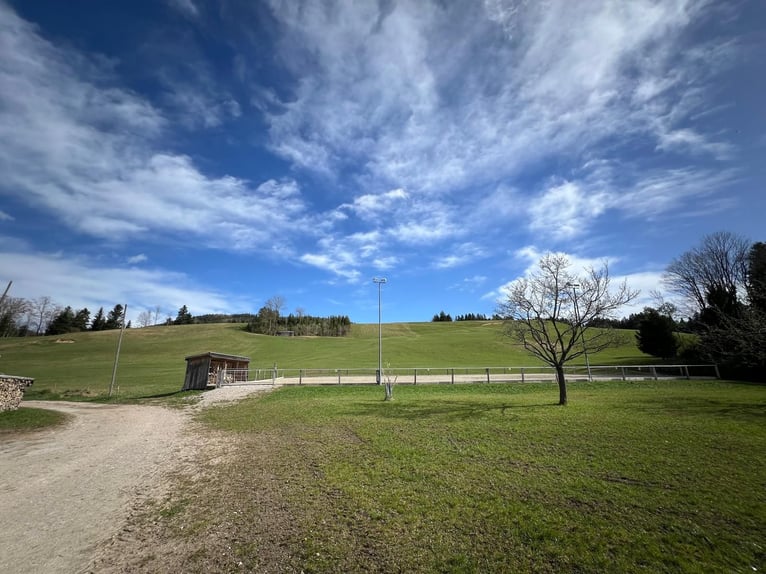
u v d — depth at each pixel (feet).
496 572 17.38
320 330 398.62
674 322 161.99
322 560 18.88
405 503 25.40
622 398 74.08
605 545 19.39
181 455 42.06
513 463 33.55
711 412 54.75
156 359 233.14
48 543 22.20
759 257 119.55
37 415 75.05
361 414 62.90
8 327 325.21
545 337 74.08
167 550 20.80
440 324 432.66
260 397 93.40
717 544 19.25
